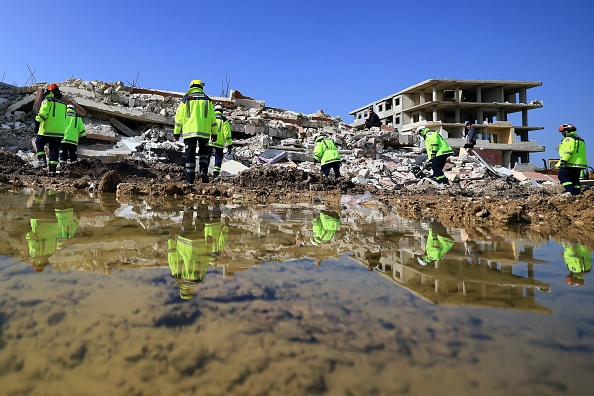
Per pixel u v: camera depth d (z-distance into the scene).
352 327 1.03
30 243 1.93
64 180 6.71
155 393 0.72
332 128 19.52
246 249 2.02
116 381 0.75
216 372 0.79
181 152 11.21
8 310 1.06
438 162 9.40
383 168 12.07
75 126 8.97
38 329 0.95
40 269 1.48
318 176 8.48
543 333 1.02
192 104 6.23
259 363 0.83
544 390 0.75
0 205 3.46
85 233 2.26
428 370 0.82
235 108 20.62
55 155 7.55
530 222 3.62
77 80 16.11
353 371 0.81
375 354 0.89
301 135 17.34
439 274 1.61
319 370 0.81
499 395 0.73
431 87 38.81
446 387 0.76
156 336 0.94
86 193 5.06
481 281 1.52
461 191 7.93
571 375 0.81
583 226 3.40
